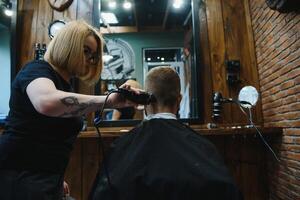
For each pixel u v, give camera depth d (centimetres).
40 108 81
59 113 82
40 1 236
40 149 93
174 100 101
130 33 232
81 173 213
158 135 90
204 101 224
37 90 83
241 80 228
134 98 88
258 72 229
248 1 240
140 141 90
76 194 211
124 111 214
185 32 232
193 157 83
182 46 230
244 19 237
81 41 99
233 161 217
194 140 89
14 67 218
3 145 92
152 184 78
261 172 218
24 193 89
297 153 178
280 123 199
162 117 97
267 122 218
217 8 238
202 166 80
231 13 238
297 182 179
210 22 236
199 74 223
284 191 195
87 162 213
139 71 226
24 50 228
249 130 197
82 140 215
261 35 221
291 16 177
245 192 216
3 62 220
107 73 224
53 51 99
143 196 78
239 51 232
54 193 96
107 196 79
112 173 84
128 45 230
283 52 189
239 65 228
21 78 90
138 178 80
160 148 86
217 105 214
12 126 93
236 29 235
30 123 92
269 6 189
